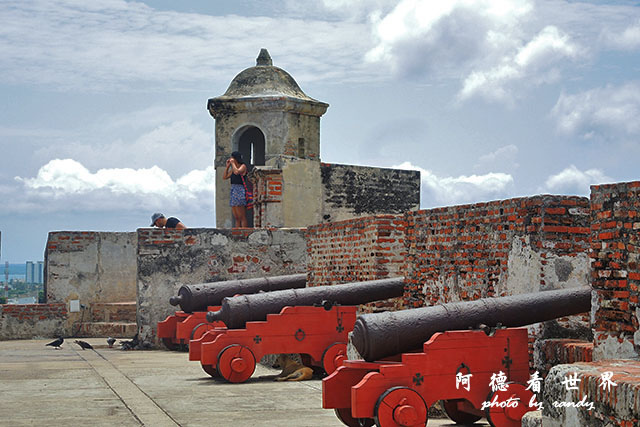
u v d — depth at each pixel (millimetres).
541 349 8555
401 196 25141
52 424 8930
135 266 23625
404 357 8141
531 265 9203
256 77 23703
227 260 19453
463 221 10461
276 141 22859
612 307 6945
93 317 22906
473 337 8352
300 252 19906
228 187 23516
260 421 9078
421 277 11422
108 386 12000
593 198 7156
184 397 10891
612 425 5113
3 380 12672
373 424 8273
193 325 16422
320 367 12984
